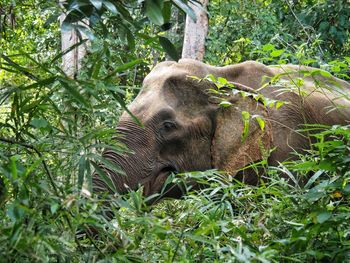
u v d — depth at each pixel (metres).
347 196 6.24
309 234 5.84
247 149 9.94
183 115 9.91
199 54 15.34
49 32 17.83
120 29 5.67
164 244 6.22
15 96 5.46
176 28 18.09
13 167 4.73
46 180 5.37
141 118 9.73
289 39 16.56
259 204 6.96
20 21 18.39
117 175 9.21
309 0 17.12
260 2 18.14
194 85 10.02
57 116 6.24
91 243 5.56
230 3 16.89
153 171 9.64
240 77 10.27
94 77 5.40
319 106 10.39
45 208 4.98
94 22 5.43
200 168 9.98
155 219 5.52
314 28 16.83
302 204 6.35
